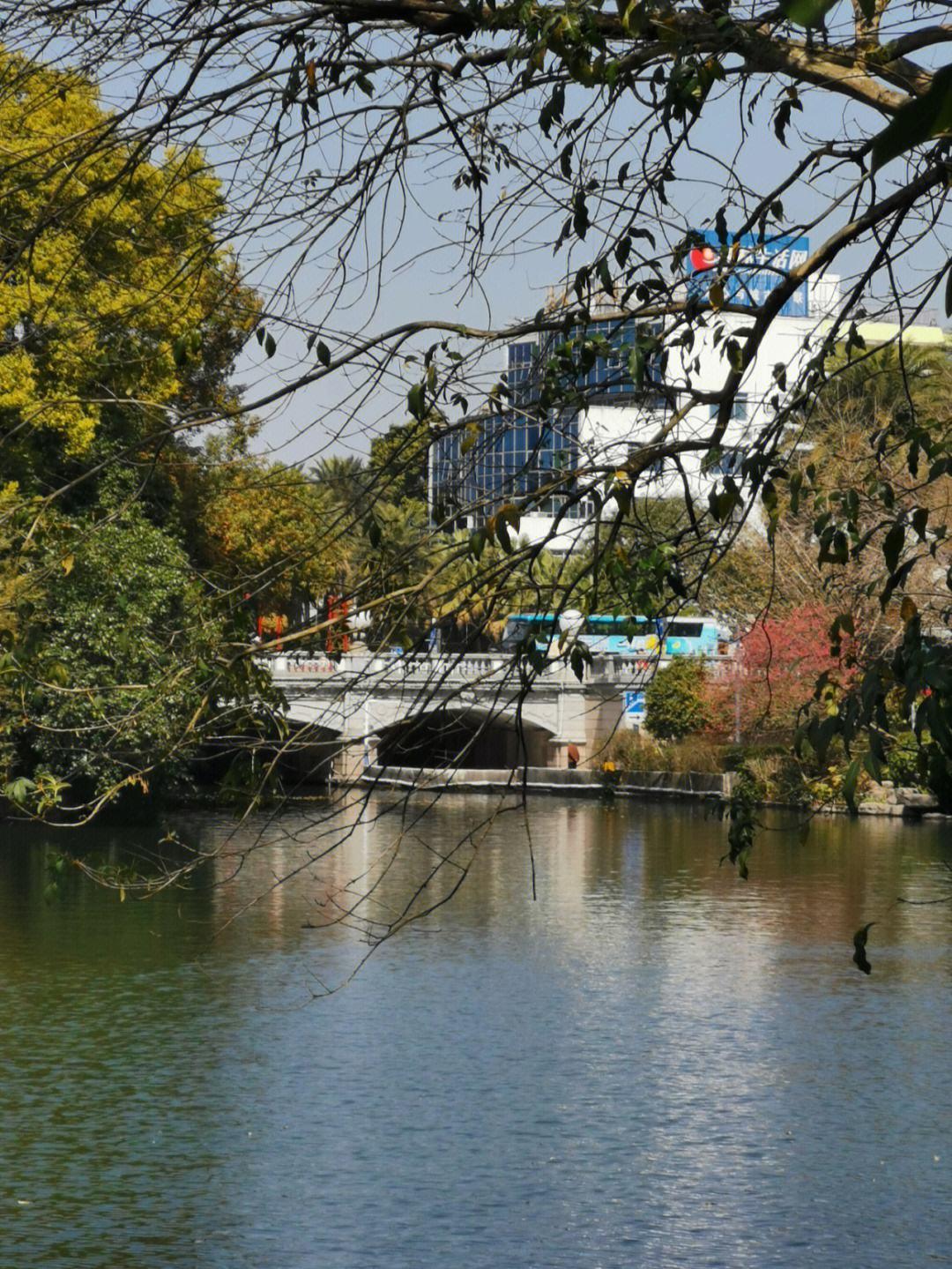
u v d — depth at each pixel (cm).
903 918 3095
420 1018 2173
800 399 595
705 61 537
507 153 667
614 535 589
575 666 627
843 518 595
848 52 573
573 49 550
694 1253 1320
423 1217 1402
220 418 650
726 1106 1758
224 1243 1329
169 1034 2055
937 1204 1439
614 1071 1905
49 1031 2058
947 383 2553
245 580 691
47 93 649
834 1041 2050
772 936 2889
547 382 627
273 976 2434
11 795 725
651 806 5928
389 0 603
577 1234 1364
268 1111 1716
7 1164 1540
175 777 4331
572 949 2731
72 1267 1280
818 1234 1361
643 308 622
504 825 5084
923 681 463
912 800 5022
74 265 687
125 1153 1574
